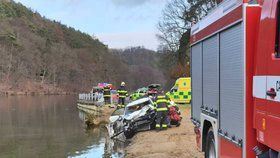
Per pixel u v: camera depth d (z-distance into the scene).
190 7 60.19
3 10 161.62
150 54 165.38
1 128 35.12
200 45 10.41
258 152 6.68
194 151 14.98
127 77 161.88
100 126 33.50
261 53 6.50
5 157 22.02
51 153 22.53
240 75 7.12
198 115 10.60
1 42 138.00
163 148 16.50
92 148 22.92
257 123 6.62
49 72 145.38
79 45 177.88
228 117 7.84
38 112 52.81
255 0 6.91
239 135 7.20
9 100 90.81
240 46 7.11
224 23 8.05
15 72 134.62
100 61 166.25
